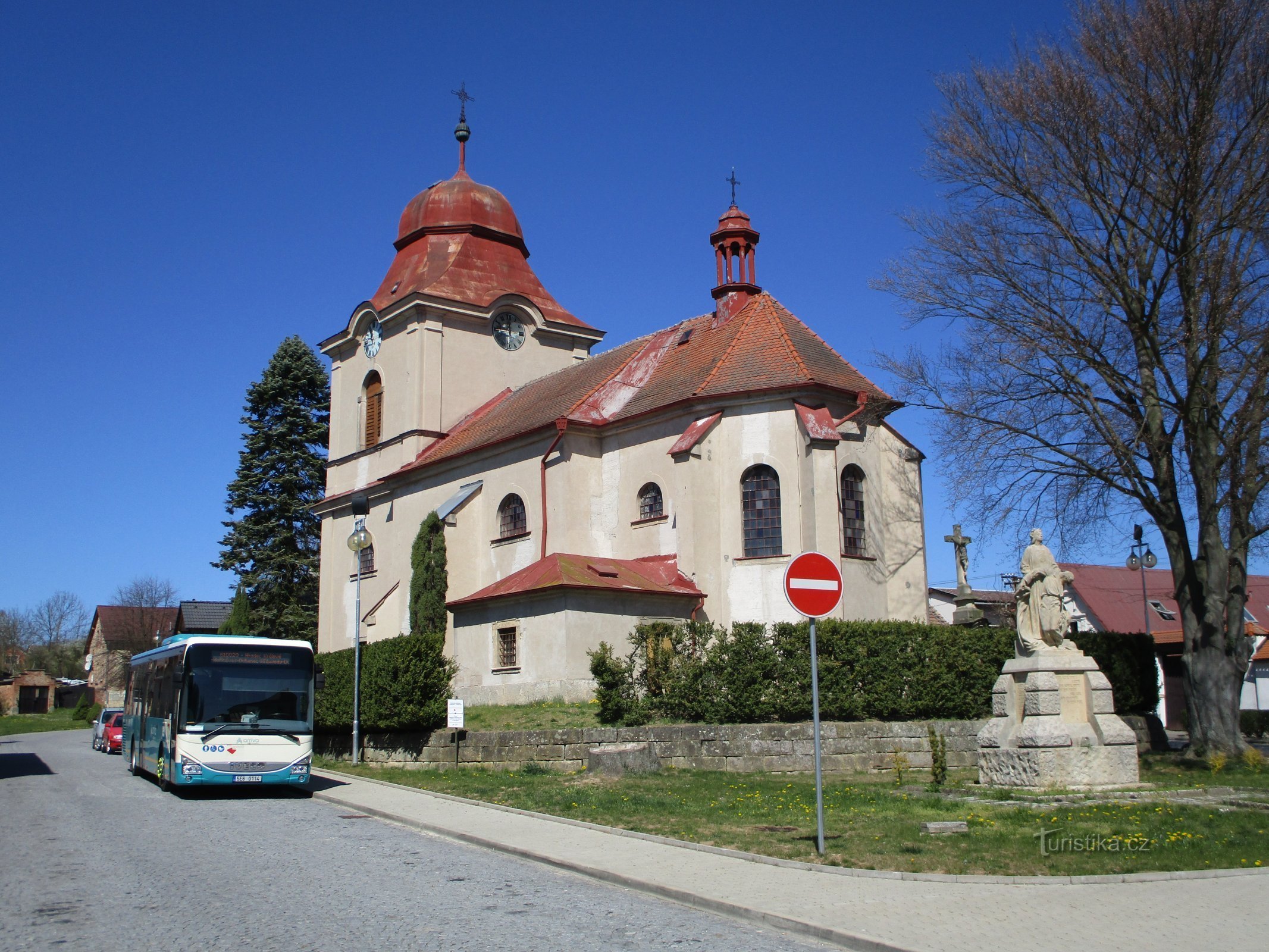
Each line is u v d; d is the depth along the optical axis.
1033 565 17.53
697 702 23.27
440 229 47.09
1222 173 23.08
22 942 8.93
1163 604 56.25
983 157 26.00
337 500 47.00
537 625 29.58
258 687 21.03
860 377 33.56
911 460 32.88
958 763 22.88
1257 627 52.09
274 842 14.69
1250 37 22.34
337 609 46.62
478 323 44.91
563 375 42.69
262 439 59.09
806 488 29.72
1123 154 24.11
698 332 36.81
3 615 129.00
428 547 37.06
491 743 23.44
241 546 57.84
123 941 8.95
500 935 9.12
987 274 26.27
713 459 31.17
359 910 10.15
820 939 9.07
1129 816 14.07
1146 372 25.23
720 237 37.28
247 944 8.82
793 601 12.40
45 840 14.93
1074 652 17.33
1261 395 22.91
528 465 35.69
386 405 45.28
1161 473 25.11
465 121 49.97
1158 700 28.47
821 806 12.42
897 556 32.12
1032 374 25.80
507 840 14.24
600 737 22.48
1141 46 23.19
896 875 11.06
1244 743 23.33
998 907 9.76
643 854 12.92
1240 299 23.12
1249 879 10.65
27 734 65.44
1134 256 24.77
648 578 30.69
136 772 27.55
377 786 21.38
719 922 9.75
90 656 103.31
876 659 23.38
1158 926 8.96
